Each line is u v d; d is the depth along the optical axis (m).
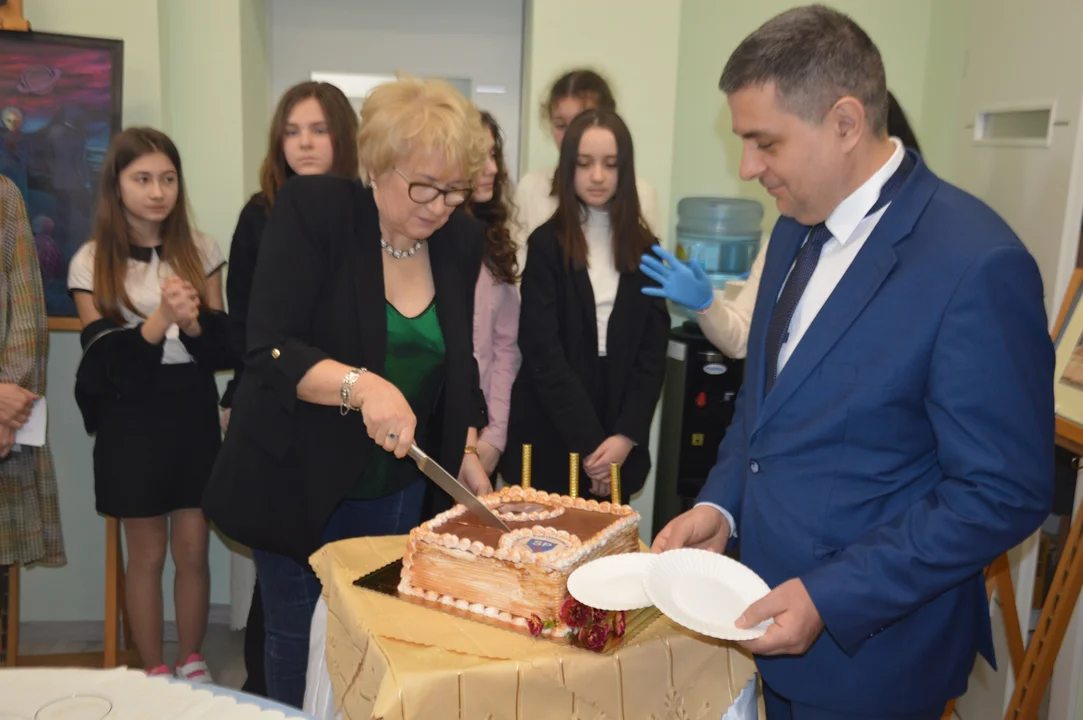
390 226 1.54
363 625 1.22
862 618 1.15
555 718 1.15
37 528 2.38
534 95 2.84
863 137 1.20
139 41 2.54
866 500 1.22
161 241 2.43
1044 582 2.09
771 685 1.35
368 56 3.24
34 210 2.51
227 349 2.38
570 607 1.21
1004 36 2.56
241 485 1.55
